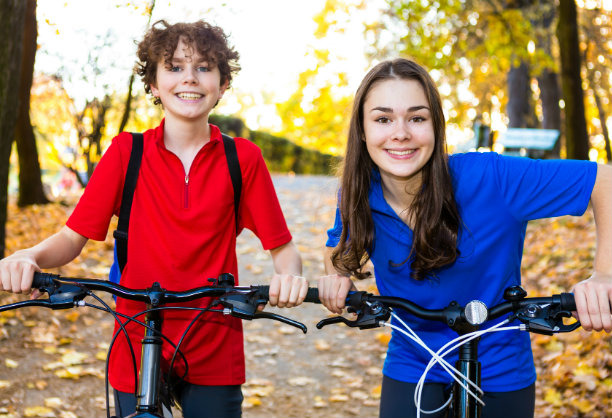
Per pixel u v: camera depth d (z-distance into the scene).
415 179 2.24
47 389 4.57
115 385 2.34
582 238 7.04
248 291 1.96
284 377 5.10
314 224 9.32
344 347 5.66
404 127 2.12
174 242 2.29
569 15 9.44
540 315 1.83
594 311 1.81
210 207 2.32
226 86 2.54
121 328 1.92
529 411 2.25
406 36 12.27
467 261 2.23
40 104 9.73
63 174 11.38
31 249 2.16
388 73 2.15
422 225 2.17
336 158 2.68
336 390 4.89
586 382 4.30
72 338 5.43
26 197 9.12
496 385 2.22
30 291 1.99
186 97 2.34
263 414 4.52
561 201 2.20
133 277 2.31
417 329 2.33
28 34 8.34
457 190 2.22
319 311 6.48
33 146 9.12
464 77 16.25
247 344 5.69
